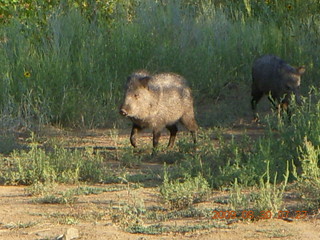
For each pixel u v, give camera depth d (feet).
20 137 97.40
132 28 124.16
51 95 107.45
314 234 48.65
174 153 83.35
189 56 121.29
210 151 77.30
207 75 120.57
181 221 53.36
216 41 130.21
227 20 138.00
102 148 89.35
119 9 133.28
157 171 74.38
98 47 119.65
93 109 106.93
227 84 121.39
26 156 76.74
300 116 74.08
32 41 119.44
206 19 134.21
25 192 65.51
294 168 60.08
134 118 83.10
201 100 118.93
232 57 127.75
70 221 53.42
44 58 113.50
